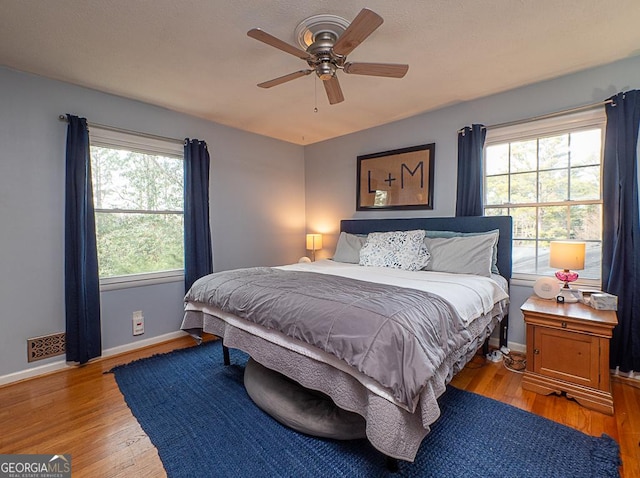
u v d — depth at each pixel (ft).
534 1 5.35
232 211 12.42
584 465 4.76
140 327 9.87
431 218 10.59
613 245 7.45
